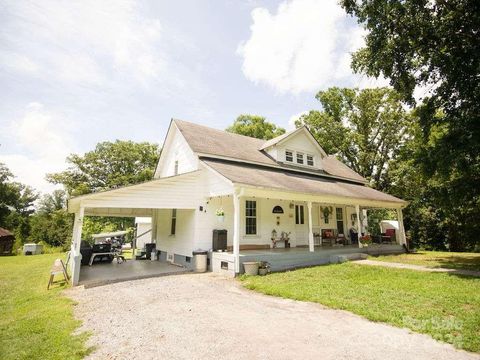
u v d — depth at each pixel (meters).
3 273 12.85
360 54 11.12
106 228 29.02
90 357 3.70
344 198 13.29
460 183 11.80
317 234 16.03
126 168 34.34
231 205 12.80
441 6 9.36
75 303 6.63
